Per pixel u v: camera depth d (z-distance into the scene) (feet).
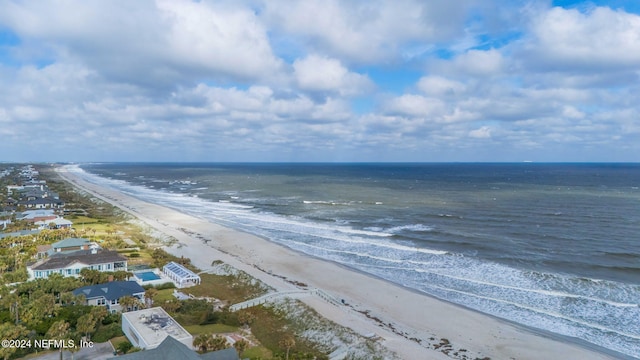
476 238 329.52
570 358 152.05
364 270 256.73
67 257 238.07
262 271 248.93
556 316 188.03
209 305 190.70
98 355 146.82
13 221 370.94
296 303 193.88
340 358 147.95
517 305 200.95
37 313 165.17
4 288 188.65
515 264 262.06
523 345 161.89
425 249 299.17
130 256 278.46
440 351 155.84
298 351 153.38
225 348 142.92
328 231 365.40
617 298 205.87
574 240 319.88
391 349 151.53
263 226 391.86
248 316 178.19
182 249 301.43
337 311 186.70
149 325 156.25
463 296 213.66
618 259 268.41
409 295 214.69
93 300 188.34
